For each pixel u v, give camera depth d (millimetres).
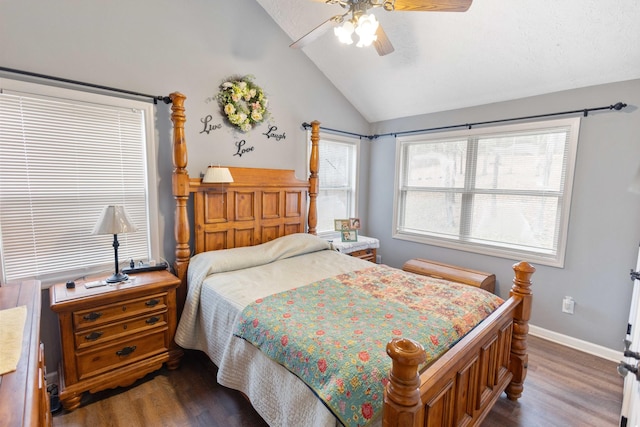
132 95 2393
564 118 2807
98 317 1973
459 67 3021
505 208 3289
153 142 2512
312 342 1425
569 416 1968
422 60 3102
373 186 4531
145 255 2584
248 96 3000
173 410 1972
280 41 3305
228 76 2928
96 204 2316
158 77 2516
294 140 3557
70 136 2164
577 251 2797
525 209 3150
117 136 2357
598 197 2664
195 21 2682
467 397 1569
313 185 3521
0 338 1071
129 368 2115
